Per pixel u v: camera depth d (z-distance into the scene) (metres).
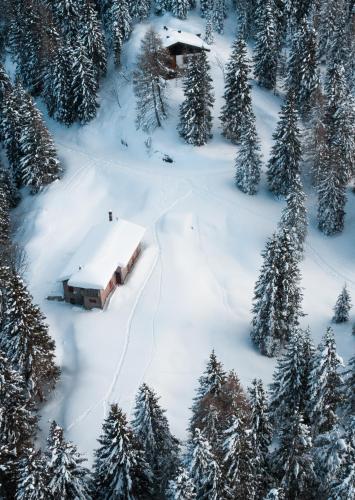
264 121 80.81
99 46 84.94
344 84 71.56
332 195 62.97
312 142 67.69
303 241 60.81
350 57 81.56
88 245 56.41
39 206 68.25
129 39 93.62
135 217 66.44
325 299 56.41
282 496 23.59
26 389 39.22
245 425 27.53
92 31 83.69
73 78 79.50
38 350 39.22
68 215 67.56
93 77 81.31
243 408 28.62
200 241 62.62
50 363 41.34
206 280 57.31
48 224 65.50
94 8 96.25
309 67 77.38
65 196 69.94
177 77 85.75
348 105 67.75
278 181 68.00
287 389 33.94
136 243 57.41
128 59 89.81
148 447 29.23
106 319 51.19
